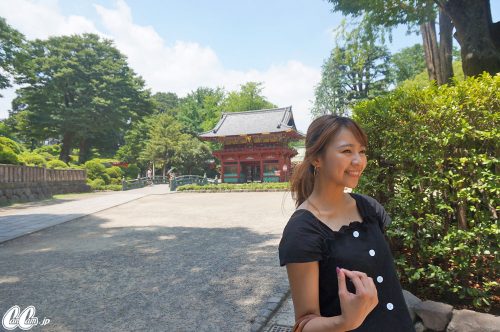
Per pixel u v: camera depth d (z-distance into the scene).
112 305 3.76
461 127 2.80
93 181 28.92
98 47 37.97
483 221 2.68
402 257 3.09
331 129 1.06
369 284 0.83
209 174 47.75
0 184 16.11
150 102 41.44
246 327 3.10
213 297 3.89
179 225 9.30
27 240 7.72
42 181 20.14
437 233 2.97
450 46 7.11
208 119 53.75
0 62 19.80
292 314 3.37
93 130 36.66
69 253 6.33
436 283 2.94
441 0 5.66
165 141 40.06
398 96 3.30
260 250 6.12
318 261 0.95
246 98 50.19
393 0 6.59
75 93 36.94
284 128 34.12
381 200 3.34
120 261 5.62
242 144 36.56
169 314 3.47
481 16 5.26
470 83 2.89
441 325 2.56
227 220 10.08
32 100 34.91
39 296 4.10
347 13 8.22
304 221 1.00
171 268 5.13
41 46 35.28
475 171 2.72
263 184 23.30
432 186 2.95
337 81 38.84
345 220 1.08
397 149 3.12
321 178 1.10
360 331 0.95
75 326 3.27
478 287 2.86
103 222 10.17
